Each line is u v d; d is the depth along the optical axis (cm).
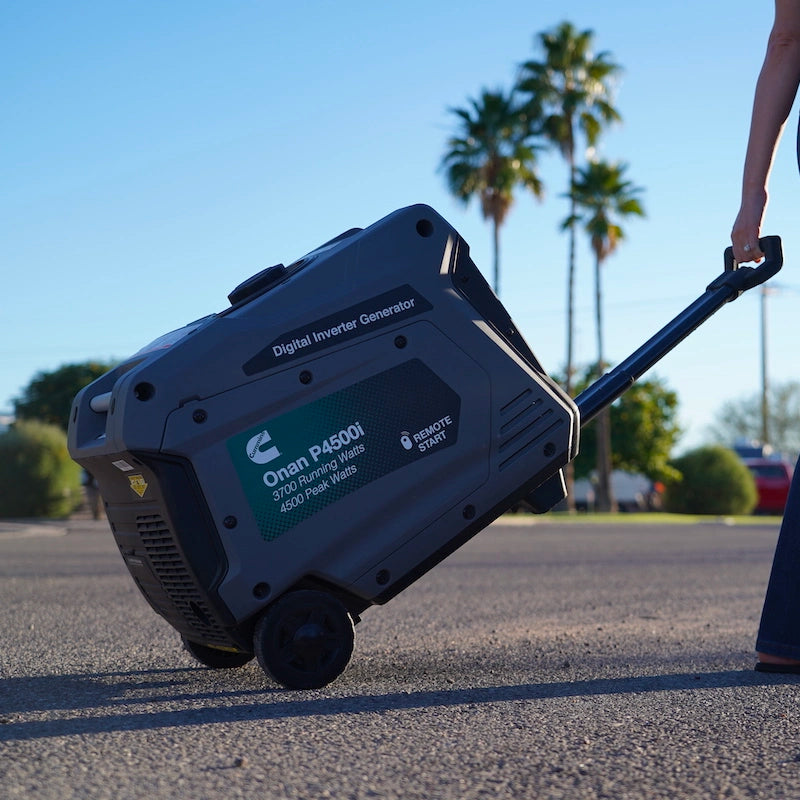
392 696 298
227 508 295
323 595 308
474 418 326
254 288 316
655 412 4322
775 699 294
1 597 625
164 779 209
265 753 230
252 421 299
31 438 2370
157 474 290
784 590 336
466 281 337
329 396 309
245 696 299
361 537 312
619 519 2619
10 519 2317
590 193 3884
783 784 207
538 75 3794
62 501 2380
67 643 426
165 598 324
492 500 329
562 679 330
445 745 237
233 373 297
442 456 322
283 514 302
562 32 3781
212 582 294
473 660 375
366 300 317
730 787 205
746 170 338
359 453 311
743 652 397
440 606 583
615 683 322
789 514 336
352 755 228
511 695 300
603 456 3750
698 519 2725
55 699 298
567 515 2948
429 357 323
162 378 290
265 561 299
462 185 3766
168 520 293
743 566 951
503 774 213
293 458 303
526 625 493
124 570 859
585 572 869
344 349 312
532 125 3844
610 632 464
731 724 261
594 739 244
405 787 204
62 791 200
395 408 317
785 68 331
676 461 3353
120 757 226
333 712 275
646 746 237
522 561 1012
